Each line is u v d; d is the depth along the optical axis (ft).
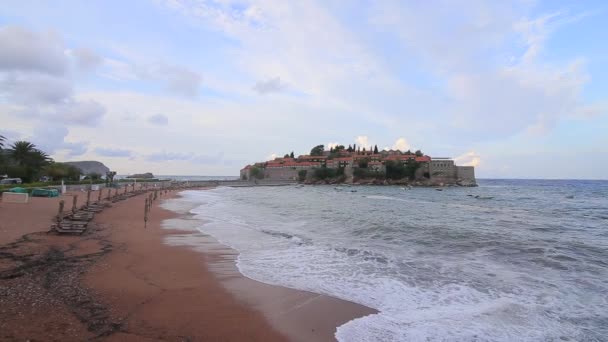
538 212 121.08
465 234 66.28
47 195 122.11
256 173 577.84
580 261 44.96
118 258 42.50
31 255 40.50
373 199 194.70
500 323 26.08
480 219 95.40
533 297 31.63
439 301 30.63
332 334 23.99
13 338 20.44
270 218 92.07
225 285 34.01
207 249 50.67
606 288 34.12
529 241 59.11
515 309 28.73
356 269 40.91
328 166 545.44
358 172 508.53
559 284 35.40
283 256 47.19
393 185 478.59
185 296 30.42
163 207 120.88
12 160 200.85
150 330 23.27
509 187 447.42
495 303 30.12
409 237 63.10
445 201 186.91
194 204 140.97
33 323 22.81
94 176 281.13
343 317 26.94
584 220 94.58
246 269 40.19
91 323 23.63
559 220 94.32
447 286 34.78
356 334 24.03
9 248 43.14
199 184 386.93
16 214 70.95
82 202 106.22
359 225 78.23
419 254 49.26
